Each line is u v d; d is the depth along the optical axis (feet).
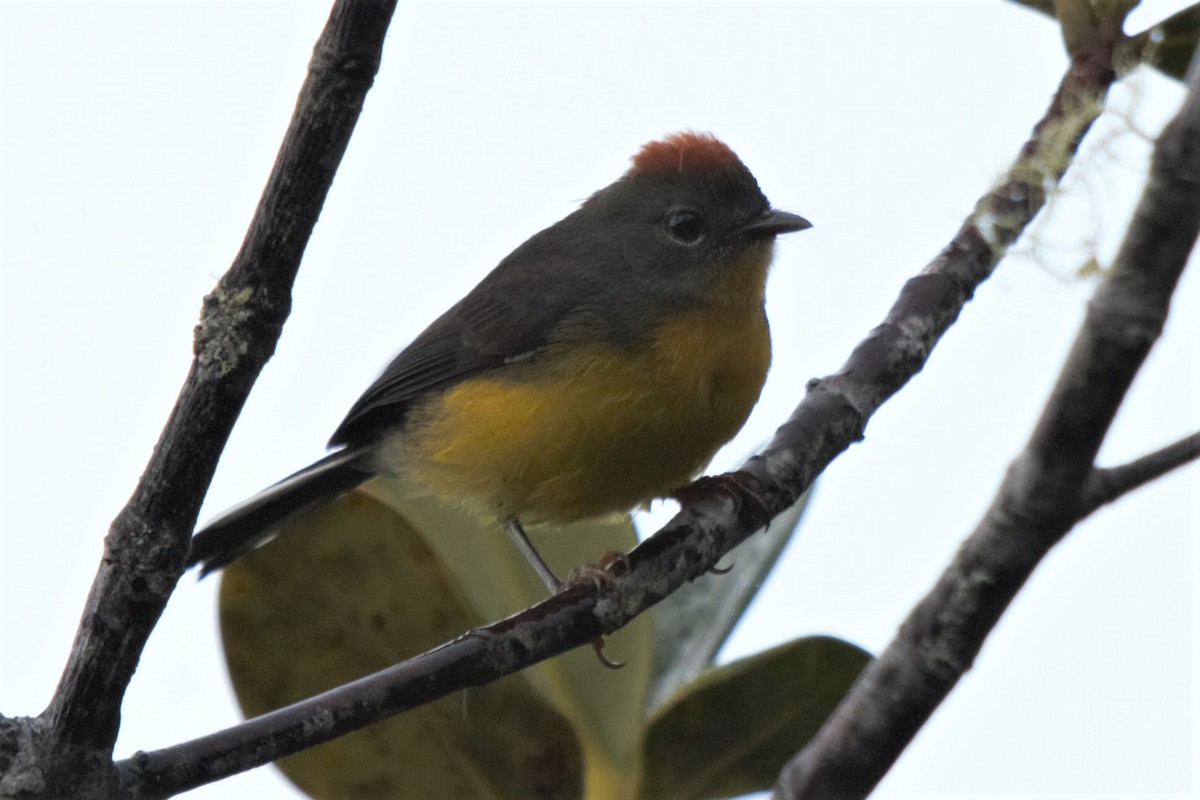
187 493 18.33
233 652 24.81
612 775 23.06
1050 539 17.74
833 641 23.07
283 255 17.88
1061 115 27.45
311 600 24.73
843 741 19.10
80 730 18.39
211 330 17.97
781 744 23.21
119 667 18.40
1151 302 15.97
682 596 26.76
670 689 25.29
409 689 21.21
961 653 18.53
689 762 23.26
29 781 18.25
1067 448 17.03
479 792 24.34
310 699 20.54
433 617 24.79
